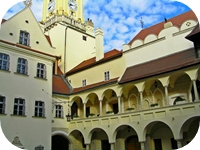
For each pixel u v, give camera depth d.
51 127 28.20
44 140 26.56
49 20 44.59
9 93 24.61
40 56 28.61
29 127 25.50
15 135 24.02
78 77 35.84
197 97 20.62
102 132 30.36
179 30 25.67
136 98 27.61
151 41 27.77
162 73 23.23
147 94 26.61
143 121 23.58
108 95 30.22
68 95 32.97
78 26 44.72
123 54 30.20
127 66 29.33
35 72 27.75
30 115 25.95
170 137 24.02
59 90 32.78
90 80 33.78
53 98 31.03
